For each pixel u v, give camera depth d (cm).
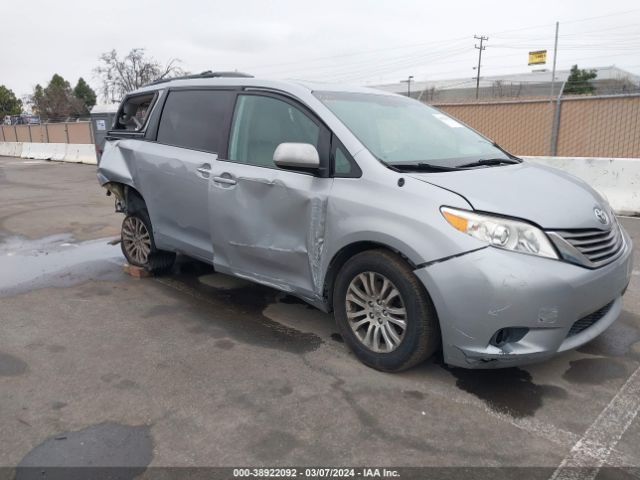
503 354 293
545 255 291
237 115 423
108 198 1094
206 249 447
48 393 321
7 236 745
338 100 391
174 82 504
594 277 300
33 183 1381
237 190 402
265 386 328
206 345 386
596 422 290
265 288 509
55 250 664
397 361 330
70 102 5022
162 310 454
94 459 261
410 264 314
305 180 364
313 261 363
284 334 404
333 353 372
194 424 289
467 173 339
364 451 267
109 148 559
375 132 372
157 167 480
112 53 3350
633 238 703
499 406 305
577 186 361
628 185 879
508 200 306
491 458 262
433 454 265
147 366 354
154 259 534
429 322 314
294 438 277
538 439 276
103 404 309
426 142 392
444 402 309
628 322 419
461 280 291
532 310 285
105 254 642
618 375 339
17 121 4091
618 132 1350
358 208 331
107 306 464
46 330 413
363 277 340
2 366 354
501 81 2866
